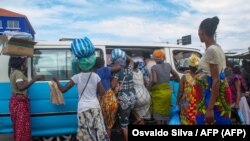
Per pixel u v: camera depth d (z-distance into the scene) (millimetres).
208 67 3727
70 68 5902
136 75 6215
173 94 6652
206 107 3809
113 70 5898
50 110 5703
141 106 6281
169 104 6434
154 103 6430
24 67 5465
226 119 3787
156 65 6414
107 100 5652
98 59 5711
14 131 5277
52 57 5844
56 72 5836
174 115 4770
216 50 3635
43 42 5816
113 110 5664
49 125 5707
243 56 13719
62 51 5898
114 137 6996
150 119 6488
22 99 5258
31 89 5621
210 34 3764
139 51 6812
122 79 5914
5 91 5527
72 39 6250
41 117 5664
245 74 9438
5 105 5512
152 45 6766
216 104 3742
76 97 5848
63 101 5699
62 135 5828
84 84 4980
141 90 6215
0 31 5629
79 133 4973
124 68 5996
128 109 5957
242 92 7312
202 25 3797
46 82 5723
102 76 5672
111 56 6008
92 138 4934
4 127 5527
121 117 5953
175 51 6945
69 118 5812
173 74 6660
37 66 5734
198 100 3877
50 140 5961
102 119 5051
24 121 5242
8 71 5535
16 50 5102
